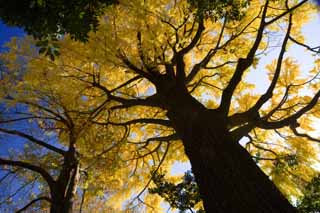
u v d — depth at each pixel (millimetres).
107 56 5703
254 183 3844
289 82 7363
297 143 8125
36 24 3713
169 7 5984
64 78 6773
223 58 8039
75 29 3799
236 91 8469
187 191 5504
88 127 7082
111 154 7695
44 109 7430
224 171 4055
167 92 5906
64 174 6984
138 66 5926
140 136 9117
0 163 6895
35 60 6477
